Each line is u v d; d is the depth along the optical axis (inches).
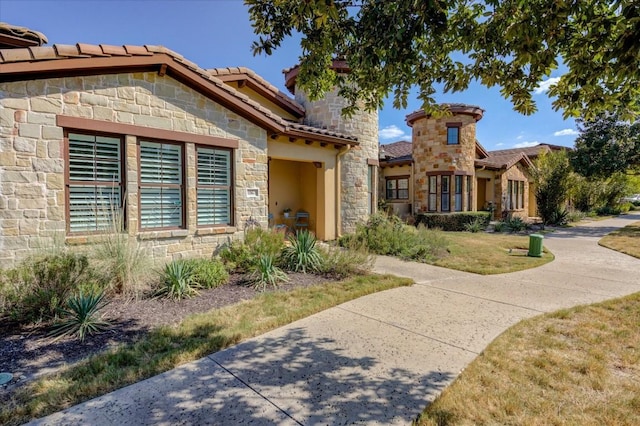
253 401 116.1
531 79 156.9
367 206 512.4
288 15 151.3
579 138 806.5
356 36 142.6
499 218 857.5
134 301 218.8
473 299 231.0
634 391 120.9
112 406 113.5
